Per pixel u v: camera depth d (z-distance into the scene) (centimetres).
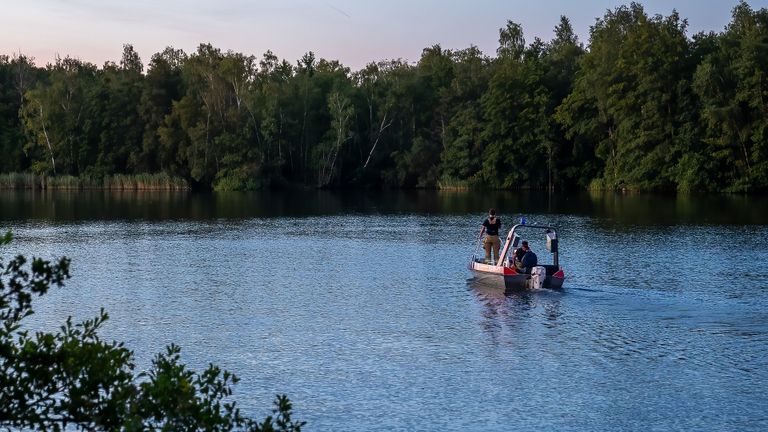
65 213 6025
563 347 1858
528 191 9719
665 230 4472
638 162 8862
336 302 2408
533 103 9975
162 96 11169
